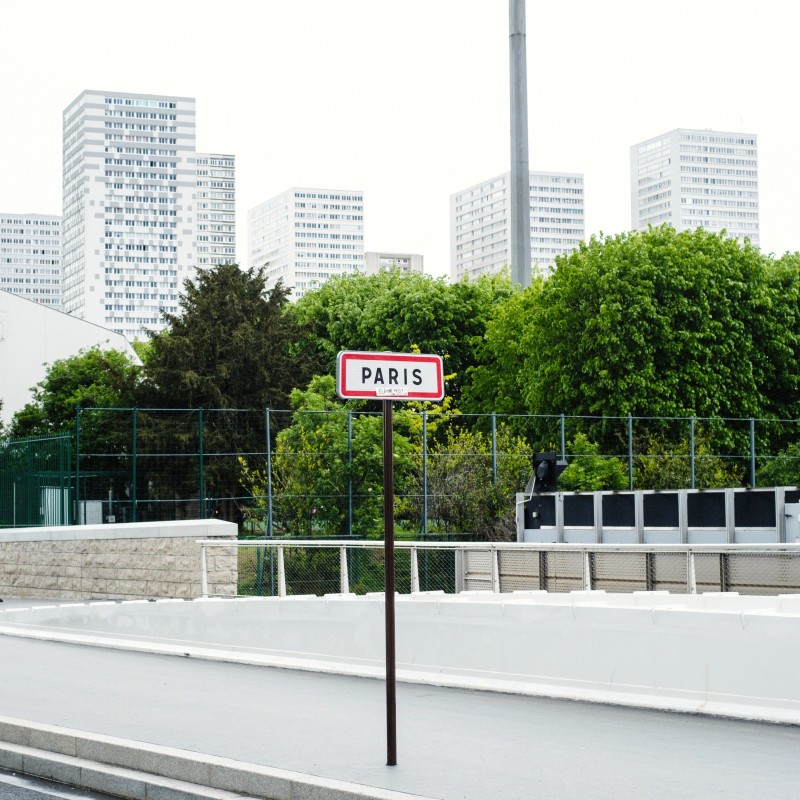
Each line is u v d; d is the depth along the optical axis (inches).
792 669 339.3
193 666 494.0
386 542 286.5
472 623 428.1
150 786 286.2
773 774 275.4
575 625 395.9
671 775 274.8
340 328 2215.8
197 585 740.7
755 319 1726.1
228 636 532.1
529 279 2265.0
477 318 2154.3
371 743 315.3
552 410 1685.5
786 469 1430.9
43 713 367.6
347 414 1195.3
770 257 1908.2
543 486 971.3
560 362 1672.0
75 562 836.6
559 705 379.6
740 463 1505.9
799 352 1776.6
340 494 1147.9
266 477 1175.6
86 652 548.1
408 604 453.7
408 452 1198.3
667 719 350.3
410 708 375.6
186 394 1755.7
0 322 2132.1
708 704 355.9
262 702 390.3
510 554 784.3
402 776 273.9
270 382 1817.2
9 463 1095.0
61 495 1007.6
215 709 375.6
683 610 367.6
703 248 1743.4
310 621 495.8
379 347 2188.7
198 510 1202.6
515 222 2276.1
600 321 1601.9
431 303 2145.7
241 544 638.5
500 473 1230.9
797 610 479.8
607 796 255.1
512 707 376.5
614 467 1304.1
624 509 880.3
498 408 1902.1
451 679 424.8
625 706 372.2
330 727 340.8
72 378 2003.0
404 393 284.0
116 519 1168.2
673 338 1641.2
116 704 386.3
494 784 266.2
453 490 1198.3
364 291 2381.9
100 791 297.0
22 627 641.0
